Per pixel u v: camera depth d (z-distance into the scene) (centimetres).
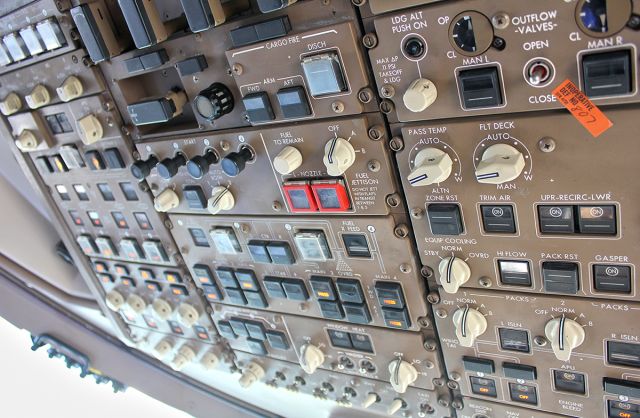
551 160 109
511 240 125
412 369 166
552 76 100
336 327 176
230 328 211
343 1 115
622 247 112
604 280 119
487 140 114
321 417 229
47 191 220
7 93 192
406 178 130
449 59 108
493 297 138
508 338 143
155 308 223
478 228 128
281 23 121
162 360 257
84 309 262
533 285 129
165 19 150
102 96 172
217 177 164
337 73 121
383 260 148
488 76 105
